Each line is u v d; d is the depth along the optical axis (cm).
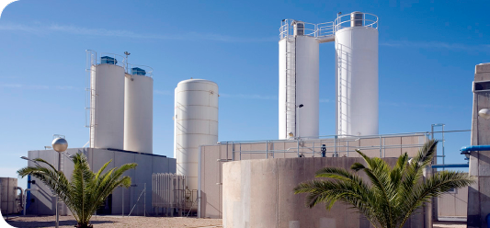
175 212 4134
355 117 3186
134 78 4706
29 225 2920
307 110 3381
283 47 3562
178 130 3991
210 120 3991
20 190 4397
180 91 4022
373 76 3244
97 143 4212
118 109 4325
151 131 4794
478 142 2130
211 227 2717
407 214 1617
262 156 3150
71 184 2211
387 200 1594
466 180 1553
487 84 2144
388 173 1650
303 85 3406
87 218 2247
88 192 2236
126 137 4638
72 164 3959
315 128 3397
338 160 2000
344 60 3284
